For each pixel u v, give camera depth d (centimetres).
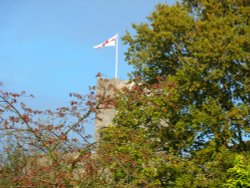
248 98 5453
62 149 2417
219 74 5197
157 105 4316
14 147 2428
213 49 5219
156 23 5716
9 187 2250
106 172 2464
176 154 4856
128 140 2888
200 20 5844
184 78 5219
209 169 4425
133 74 5666
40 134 2420
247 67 5356
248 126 5188
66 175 2216
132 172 2508
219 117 5097
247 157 4797
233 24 5612
